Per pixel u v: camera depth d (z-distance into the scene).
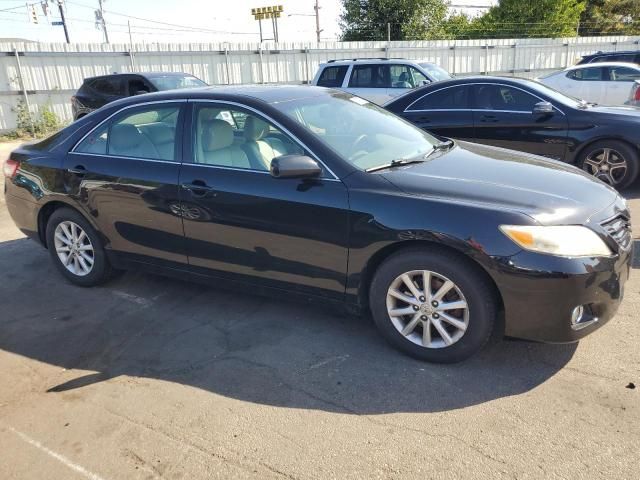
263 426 2.81
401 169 3.48
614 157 6.75
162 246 4.11
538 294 2.91
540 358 3.28
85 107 13.45
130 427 2.86
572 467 2.41
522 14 32.59
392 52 20.86
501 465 2.45
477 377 3.13
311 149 3.49
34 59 15.88
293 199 3.43
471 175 3.42
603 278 2.97
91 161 4.34
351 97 4.49
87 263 4.63
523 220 2.94
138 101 4.25
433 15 29.44
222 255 3.83
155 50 17.53
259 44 18.88
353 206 3.26
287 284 3.64
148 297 4.45
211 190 3.71
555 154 7.01
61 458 2.66
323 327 3.82
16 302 4.48
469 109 7.48
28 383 3.32
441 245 3.09
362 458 2.55
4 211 7.51
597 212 3.12
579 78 12.79
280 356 3.47
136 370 3.40
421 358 3.31
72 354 3.64
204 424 2.85
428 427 2.73
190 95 4.04
